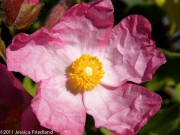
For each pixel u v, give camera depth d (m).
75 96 0.18
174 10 0.22
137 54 0.18
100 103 0.18
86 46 0.18
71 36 0.18
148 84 0.21
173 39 0.24
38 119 0.15
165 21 0.25
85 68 0.18
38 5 0.17
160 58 0.18
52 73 0.18
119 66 0.18
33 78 0.17
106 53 0.18
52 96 0.17
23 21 0.17
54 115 0.17
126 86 0.18
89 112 0.18
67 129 0.16
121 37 0.18
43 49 0.17
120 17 0.22
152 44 0.18
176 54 0.21
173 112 0.20
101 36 0.18
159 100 0.17
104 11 0.17
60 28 0.17
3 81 0.17
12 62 0.16
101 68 0.18
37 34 0.17
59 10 0.17
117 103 0.18
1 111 0.17
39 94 0.16
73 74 0.18
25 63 0.17
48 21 0.17
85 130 0.20
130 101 0.18
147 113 0.17
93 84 0.18
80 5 0.17
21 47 0.17
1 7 0.17
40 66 0.17
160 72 0.21
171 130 0.21
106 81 0.18
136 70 0.18
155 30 0.23
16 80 0.16
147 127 0.21
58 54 0.18
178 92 0.22
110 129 0.17
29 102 0.16
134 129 0.17
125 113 0.17
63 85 0.18
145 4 0.22
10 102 0.17
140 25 0.18
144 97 0.17
